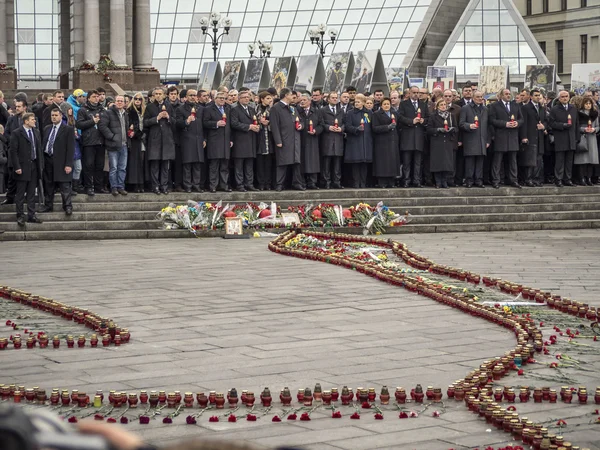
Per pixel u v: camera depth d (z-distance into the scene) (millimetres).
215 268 18266
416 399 8625
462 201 26922
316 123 26625
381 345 11305
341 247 20875
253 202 25375
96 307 13930
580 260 19562
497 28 79625
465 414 8289
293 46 94000
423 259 19078
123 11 48719
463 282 16703
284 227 24531
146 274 17406
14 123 24734
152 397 8422
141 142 25062
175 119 25391
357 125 26781
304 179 26984
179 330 12211
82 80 47969
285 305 14148
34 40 89562
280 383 9359
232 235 23875
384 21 92312
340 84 36125
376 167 27109
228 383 9352
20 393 8602
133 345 11289
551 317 13414
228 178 26406
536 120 27969
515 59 79125
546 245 22359
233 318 13070
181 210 24062
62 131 23531
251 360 10430
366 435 7598
